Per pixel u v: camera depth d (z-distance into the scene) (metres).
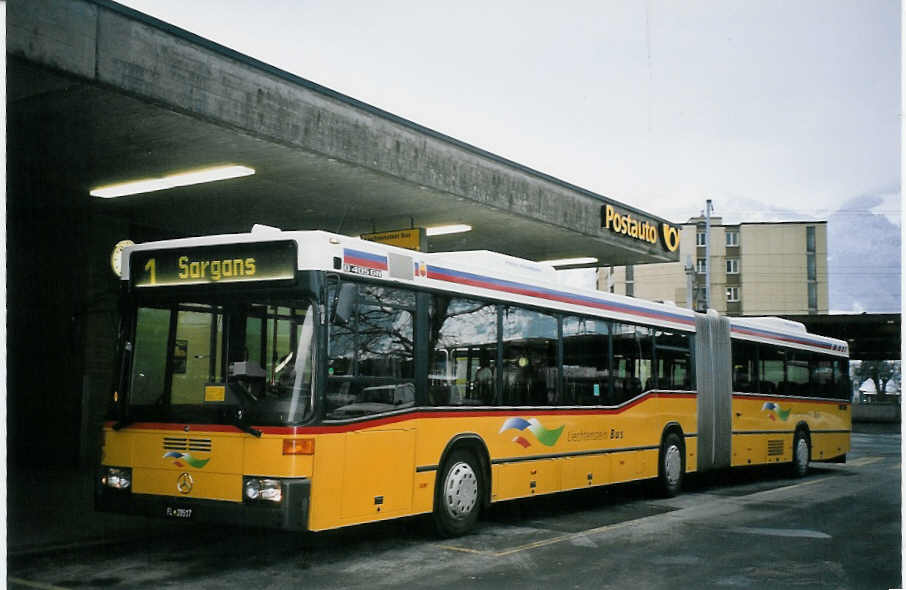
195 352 8.21
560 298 11.81
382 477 8.54
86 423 15.30
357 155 12.77
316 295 7.92
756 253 87.19
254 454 7.69
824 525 11.09
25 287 16.12
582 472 11.92
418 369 9.18
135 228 16.95
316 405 7.78
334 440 7.93
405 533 10.02
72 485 13.22
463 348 9.92
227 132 11.06
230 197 14.87
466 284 10.07
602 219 19.38
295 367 7.85
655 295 89.19
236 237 8.27
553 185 17.73
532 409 10.98
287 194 14.66
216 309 8.22
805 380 18.94
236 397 7.87
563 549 9.20
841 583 7.68
